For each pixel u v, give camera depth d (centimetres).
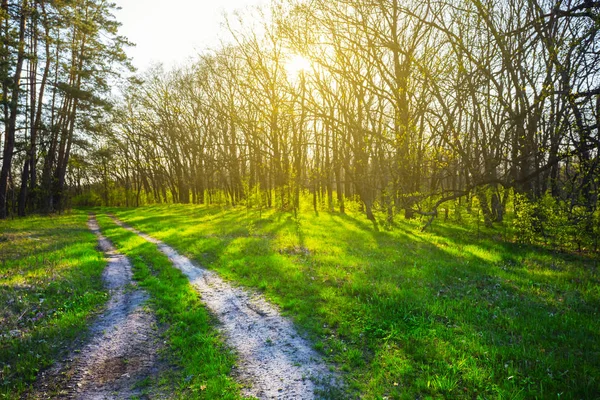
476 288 838
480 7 864
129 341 621
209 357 549
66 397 465
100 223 2723
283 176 2883
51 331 632
